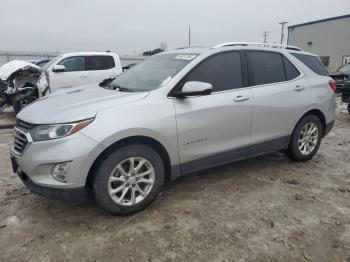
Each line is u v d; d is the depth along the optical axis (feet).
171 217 11.25
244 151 13.98
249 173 15.17
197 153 12.42
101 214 11.44
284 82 15.10
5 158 17.57
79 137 9.91
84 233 10.35
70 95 12.55
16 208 11.87
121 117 10.52
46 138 9.95
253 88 13.93
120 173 10.85
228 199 12.57
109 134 10.15
